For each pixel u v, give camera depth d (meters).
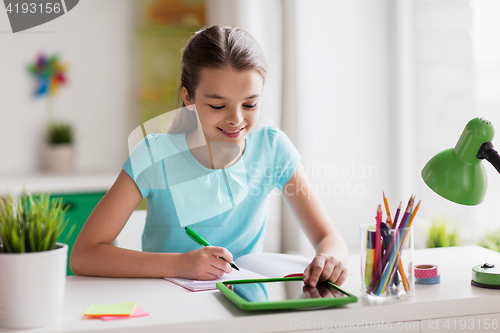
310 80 2.50
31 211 0.73
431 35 2.34
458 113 2.18
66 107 2.81
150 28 2.85
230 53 1.10
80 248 1.06
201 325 0.72
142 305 0.80
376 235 0.80
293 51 2.47
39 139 2.78
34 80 2.75
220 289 0.85
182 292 0.89
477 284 0.89
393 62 2.51
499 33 1.93
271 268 1.06
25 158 2.77
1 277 0.69
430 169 0.93
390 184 2.57
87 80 2.83
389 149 2.55
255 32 2.44
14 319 0.70
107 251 1.04
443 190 0.90
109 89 2.87
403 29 2.47
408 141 2.48
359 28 2.53
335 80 2.53
